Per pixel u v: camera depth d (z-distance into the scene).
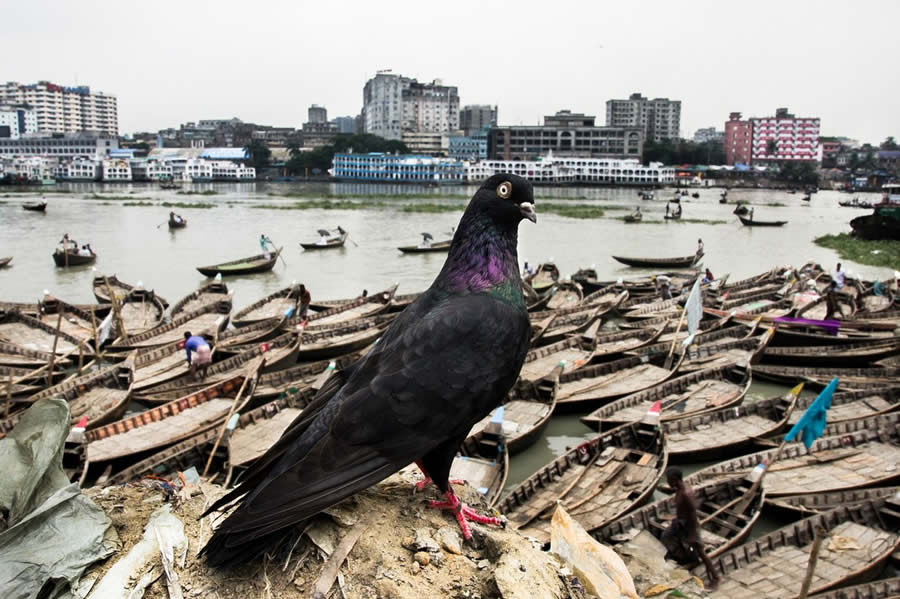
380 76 199.75
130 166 147.75
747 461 13.71
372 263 42.38
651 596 8.05
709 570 10.29
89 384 17.39
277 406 16.05
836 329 22.59
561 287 32.34
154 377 18.83
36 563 4.50
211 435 13.61
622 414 16.67
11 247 47.50
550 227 62.47
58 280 36.34
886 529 11.85
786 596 9.91
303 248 47.88
